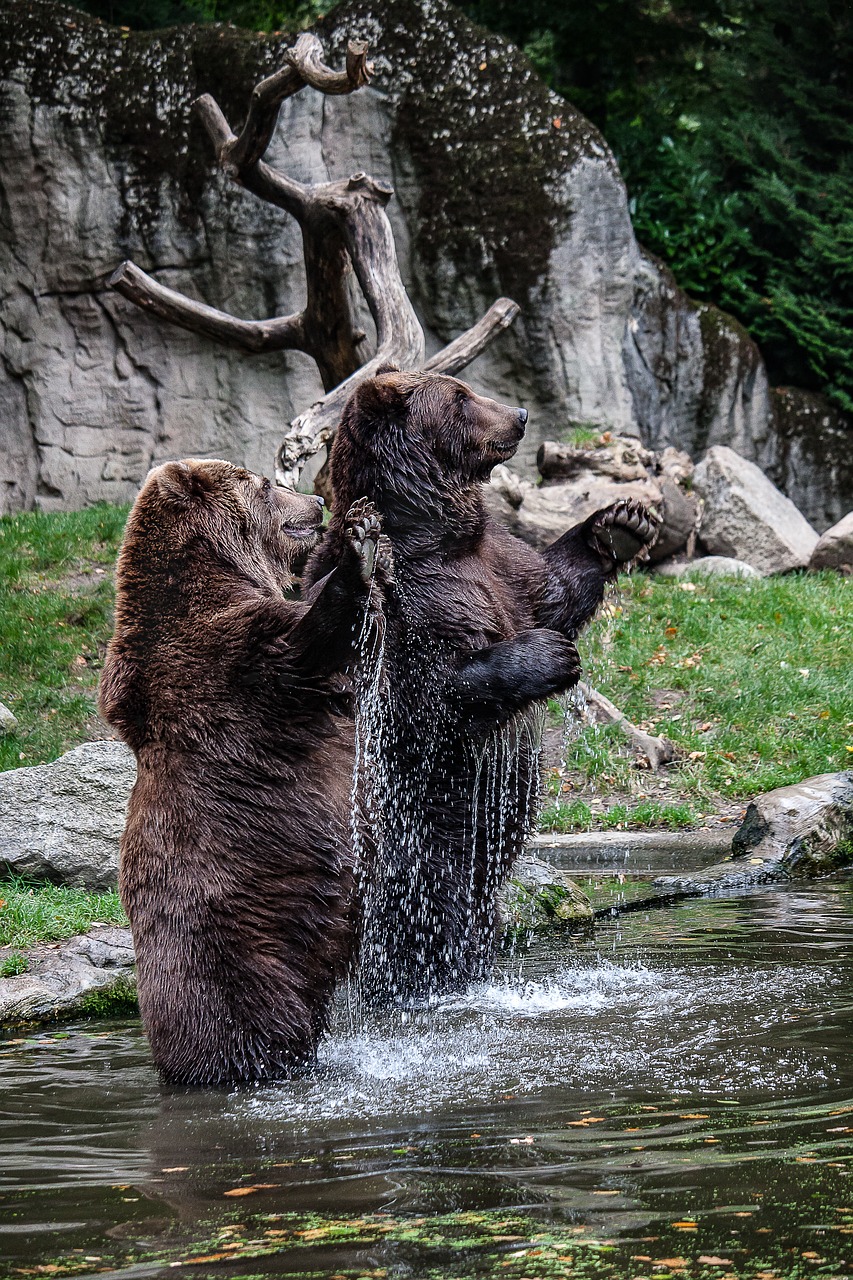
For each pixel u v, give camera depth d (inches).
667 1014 285.3
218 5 1381.6
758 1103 219.1
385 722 327.6
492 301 978.7
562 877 421.4
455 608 327.9
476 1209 176.2
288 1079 261.7
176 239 992.9
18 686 713.6
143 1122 233.6
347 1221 174.7
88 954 357.1
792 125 1114.7
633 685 693.3
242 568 289.3
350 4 991.0
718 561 865.5
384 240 661.9
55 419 1009.5
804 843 475.2
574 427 976.9
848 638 739.4
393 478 330.3
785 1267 153.6
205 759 273.1
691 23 1230.9
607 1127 210.2
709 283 1081.4
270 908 270.1
